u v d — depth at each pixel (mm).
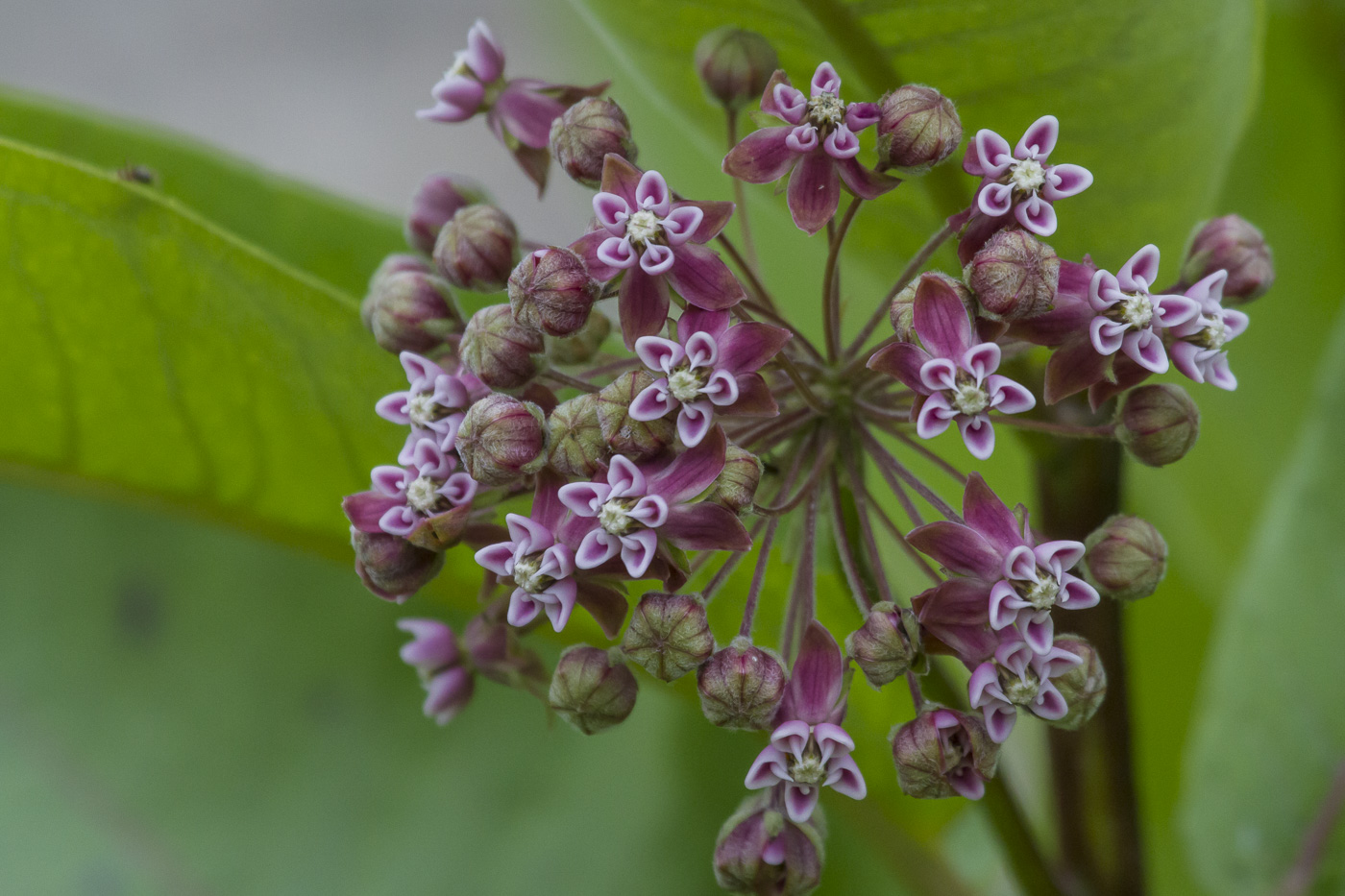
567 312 350
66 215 372
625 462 346
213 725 470
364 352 382
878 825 410
